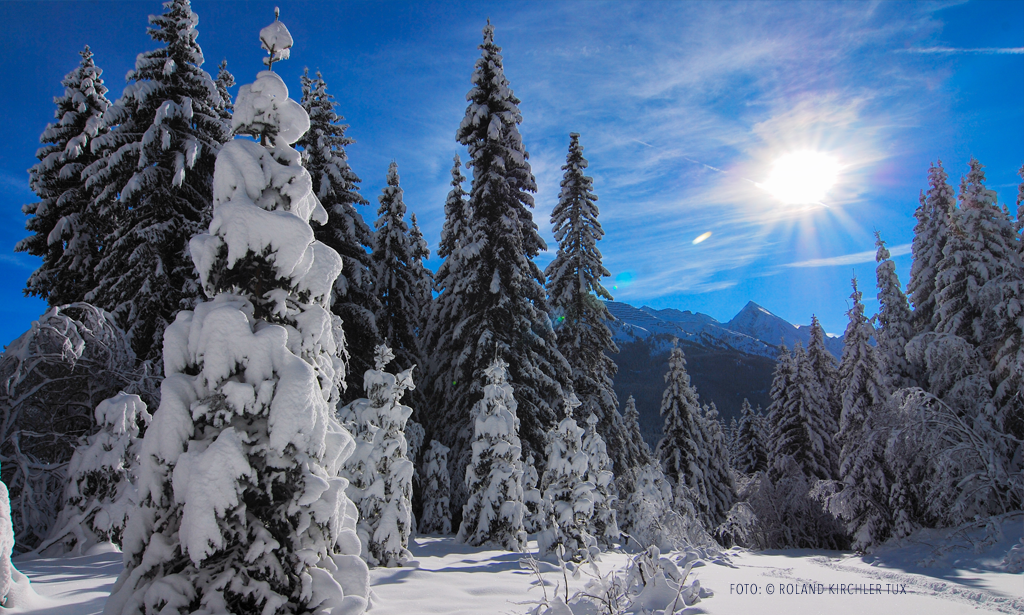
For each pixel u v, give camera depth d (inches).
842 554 863.1
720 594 309.0
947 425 742.5
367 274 782.5
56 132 772.6
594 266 965.2
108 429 390.0
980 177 890.7
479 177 824.9
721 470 1439.5
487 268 795.4
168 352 200.5
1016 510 679.1
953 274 874.8
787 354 1412.4
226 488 177.9
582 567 394.9
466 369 754.2
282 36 245.1
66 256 721.6
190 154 607.8
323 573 198.5
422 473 695.7
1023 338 751.7
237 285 217.0
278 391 192.2
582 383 901.8
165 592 174.4
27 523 384.5
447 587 294.2
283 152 233.1
